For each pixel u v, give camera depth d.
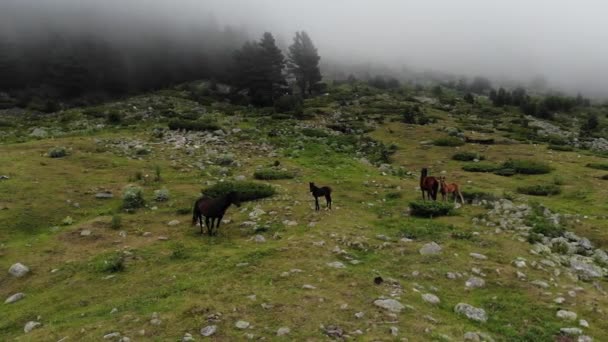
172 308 10.90
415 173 36.53
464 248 15.81
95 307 11.94
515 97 113.25
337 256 14.59
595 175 36.59
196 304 10.95
